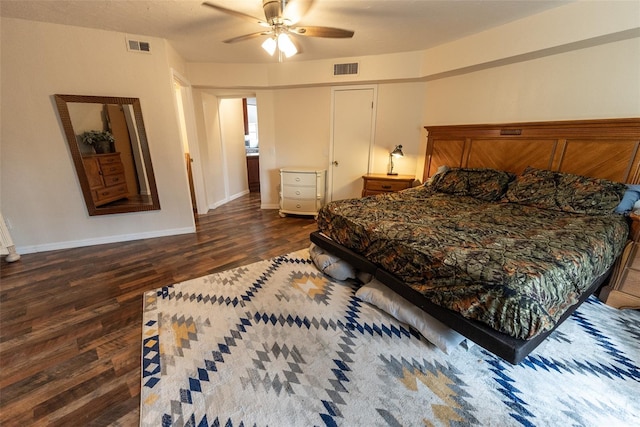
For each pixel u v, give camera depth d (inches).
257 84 162.4
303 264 107.5
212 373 57.8
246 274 99.7
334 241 95.9
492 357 62.2
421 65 137.4
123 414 49.8
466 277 55.6
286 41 87.4
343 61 148.5
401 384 55.5
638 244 75.6
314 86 166.7
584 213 84.6
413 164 160.7
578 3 86.4
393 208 97.2
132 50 116.1
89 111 115.7
